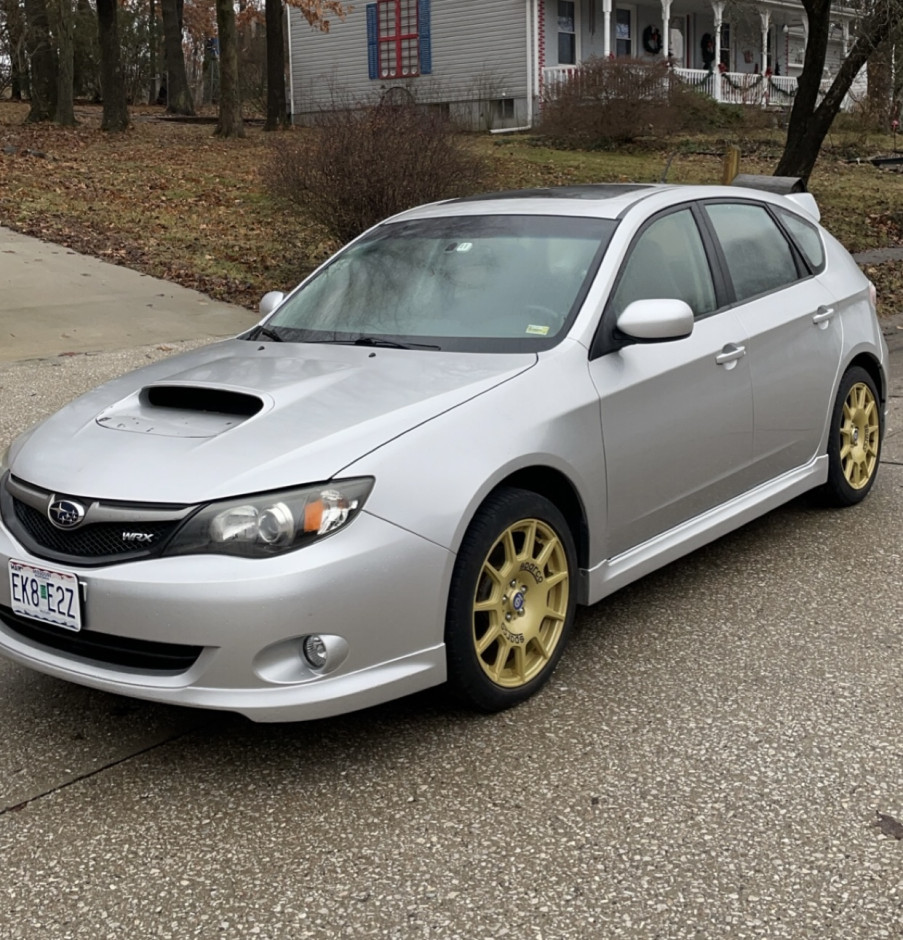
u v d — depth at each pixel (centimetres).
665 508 426
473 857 291
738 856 288
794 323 496
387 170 1170
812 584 471
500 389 365
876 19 1555
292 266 1290
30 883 286
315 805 317
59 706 383
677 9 3403
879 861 285
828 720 357
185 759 345
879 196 1959
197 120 3114
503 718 362
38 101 2669
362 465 323
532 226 454
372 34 3259
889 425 737
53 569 326
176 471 323
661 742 345
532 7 2934
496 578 354
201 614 305
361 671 320
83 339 968
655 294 434
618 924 263
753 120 2872
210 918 271
